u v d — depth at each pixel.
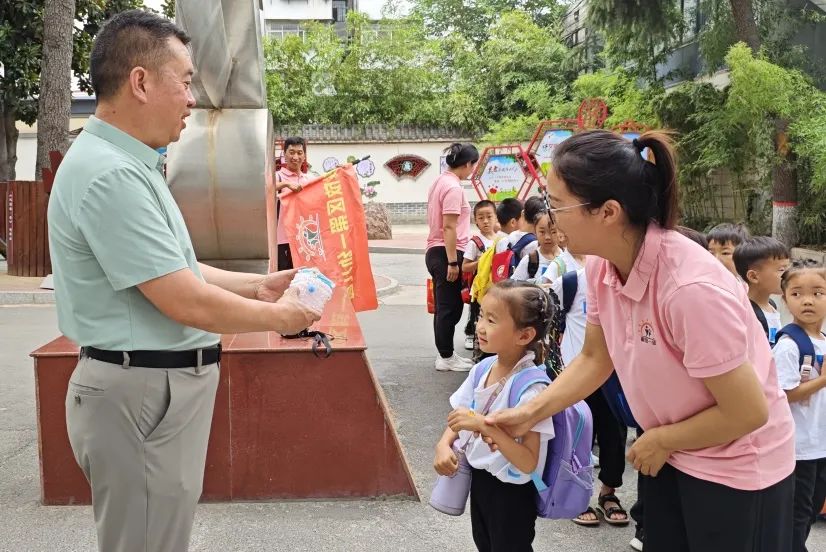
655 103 14.31
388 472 3.62
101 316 2.03
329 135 22.72
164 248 1.99
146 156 2.08
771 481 1.79
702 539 1.83
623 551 3.24
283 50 23.47
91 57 2.08
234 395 3.52
